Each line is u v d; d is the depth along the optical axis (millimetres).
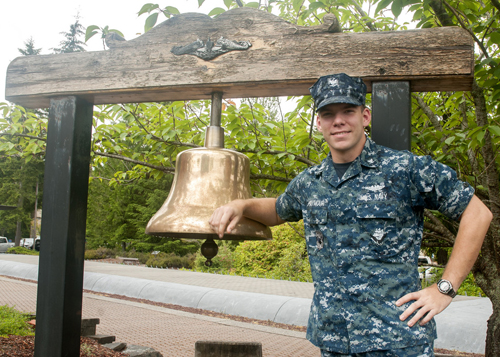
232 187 1926
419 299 1440
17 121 3525
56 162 2080
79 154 2123
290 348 6020
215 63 1898
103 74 2035
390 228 1562
